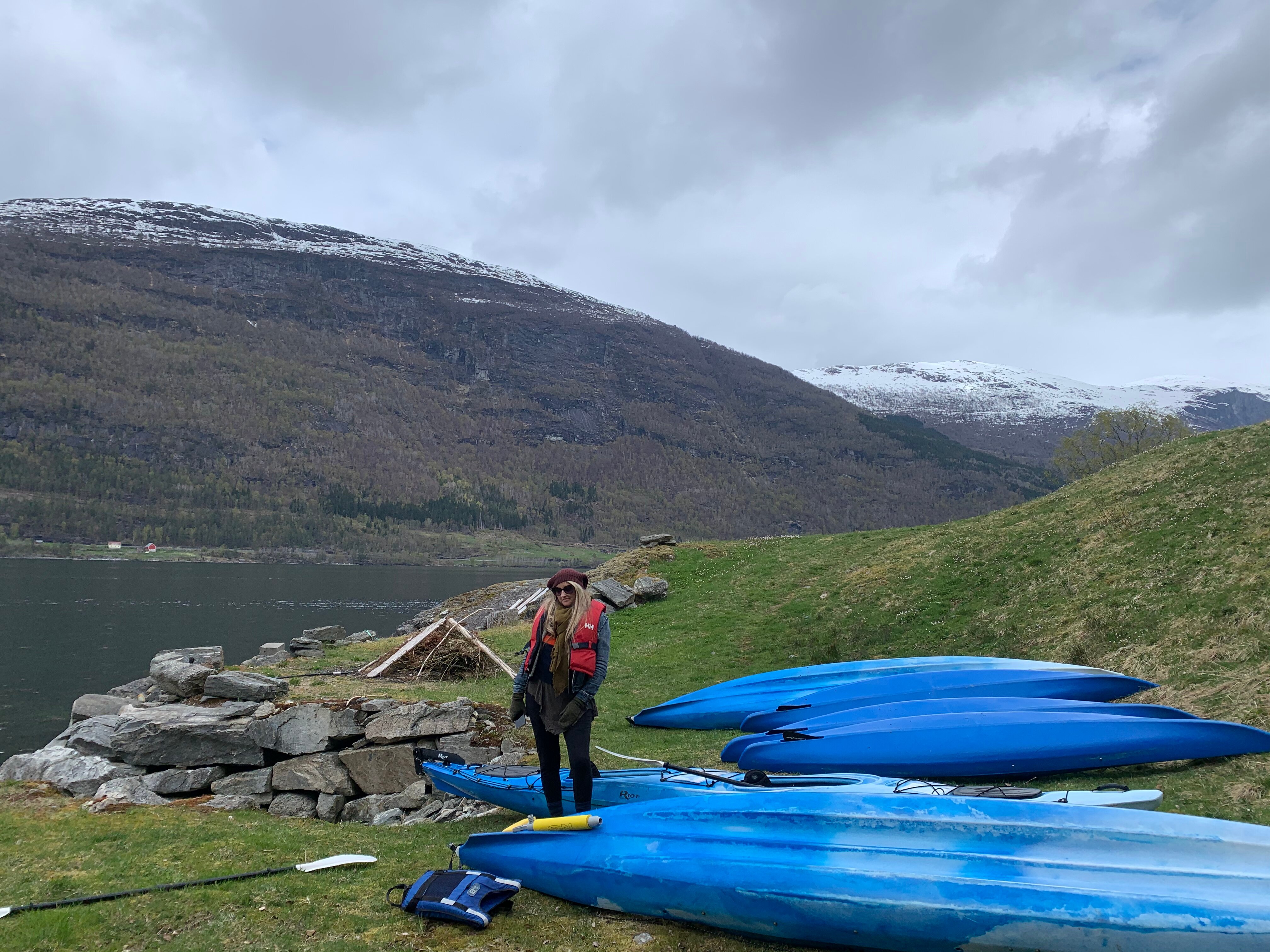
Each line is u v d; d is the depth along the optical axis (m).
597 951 4.50
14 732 29.31
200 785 9.52
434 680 14.88
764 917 4.60
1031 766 8.11
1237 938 3.93
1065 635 13.48
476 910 4.72
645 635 20.91
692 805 5.54
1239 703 8.79
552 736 5.70
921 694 10.82
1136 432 63.75
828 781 6.66
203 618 67.12
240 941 4.45
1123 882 4.31
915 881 4.49
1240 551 13.02
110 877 5.55
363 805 9.23
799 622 19.36
